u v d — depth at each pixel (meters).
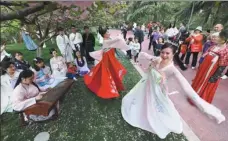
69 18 4.16
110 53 3.33
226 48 2.48
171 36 6.12
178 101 3.13
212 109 1.65
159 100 2.21
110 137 2.33
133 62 5.57
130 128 2.50
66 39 4.80
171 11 12.52
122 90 3.63
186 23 8.39
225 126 2.47
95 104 3.12
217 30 2.84
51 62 4.02
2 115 2.74
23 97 2.33
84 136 2.35
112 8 2.79
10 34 4.61
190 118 2.66
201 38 4.50
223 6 5.79
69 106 3.05
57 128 2.50
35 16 2.61
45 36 4.61
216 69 2.61
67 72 4.14
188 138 2.28
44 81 3.46
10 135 2.35
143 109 2.43
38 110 2.25
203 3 6.83
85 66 4.50
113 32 12.02
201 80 2.81
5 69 2.78
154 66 2.13
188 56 4.96
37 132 2.41
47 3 1.42
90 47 5.17
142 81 2.42
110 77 3.23
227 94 3.33
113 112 2.88
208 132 2.37
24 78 2.31
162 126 2.24
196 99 1.72
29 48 6.46
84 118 2.73
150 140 2.28
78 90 3.63
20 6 1.48
